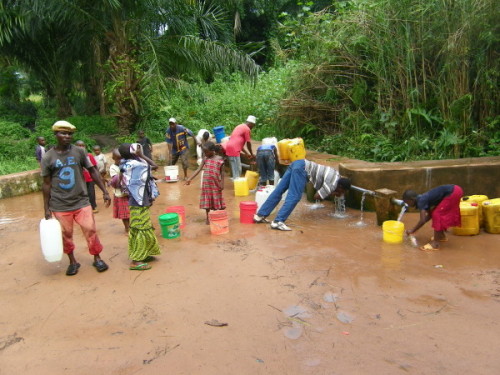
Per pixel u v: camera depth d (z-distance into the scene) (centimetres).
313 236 561
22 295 424
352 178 673
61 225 460
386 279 421
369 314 357
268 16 2447
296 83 1070
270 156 793
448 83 781
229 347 318
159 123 1477
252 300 390
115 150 602
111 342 332
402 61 838
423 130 832
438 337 321
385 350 307
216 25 1398
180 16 1280
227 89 1867
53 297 416
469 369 283
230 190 864
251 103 1548
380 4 846
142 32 1265
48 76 1634
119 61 1255
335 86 991
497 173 645
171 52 1289
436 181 650
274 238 559
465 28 730
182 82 1336
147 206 478
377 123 913
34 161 1159
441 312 356
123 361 307
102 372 296
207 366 297
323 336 328
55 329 356
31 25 1318
